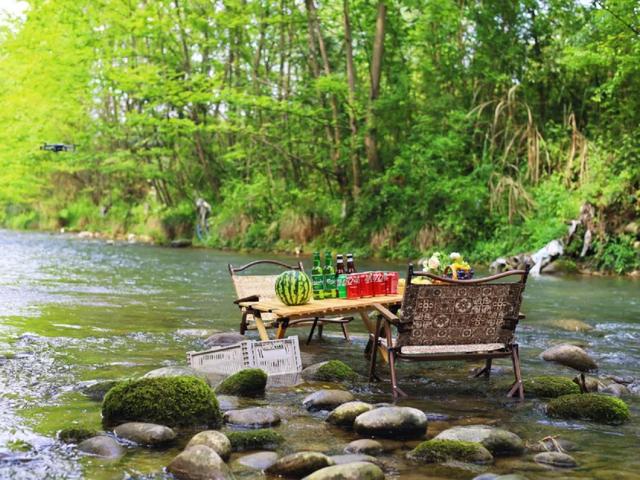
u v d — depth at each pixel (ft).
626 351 24.26
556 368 21.33
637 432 15.07
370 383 19.27
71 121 105.60
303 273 21.70
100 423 14.93
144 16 84.58
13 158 109.70
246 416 15.10
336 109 76.13
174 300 35.40
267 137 84.07
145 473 12.19
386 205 73.67
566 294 40.75
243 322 24.68
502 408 16.88
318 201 79.82
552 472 12.53
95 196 122.31
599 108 66.54
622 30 54.90
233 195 86.38
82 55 94.79
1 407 15.98
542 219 60.64
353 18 77.25
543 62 68.90
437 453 13.07
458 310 17.60
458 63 74.95
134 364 20.54
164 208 97.55
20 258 61.52
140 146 100.89
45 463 12.55
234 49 89.66
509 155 68.64
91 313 30.50
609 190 55.77
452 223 65.31
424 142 70.69
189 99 77.92
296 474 12.17
